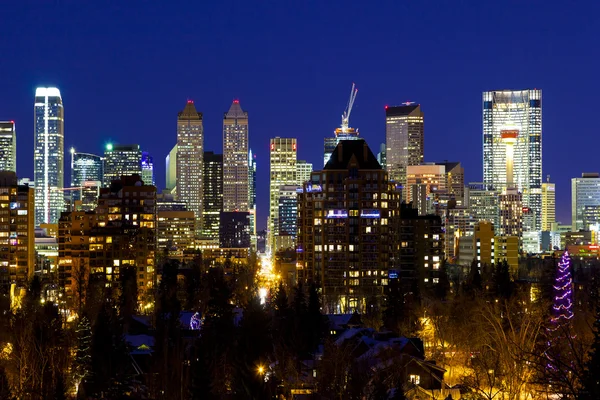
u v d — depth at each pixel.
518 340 139.25
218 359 164.62
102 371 151.88
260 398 133.75
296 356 179.50
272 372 148.38
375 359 153.50
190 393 131.38
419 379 144.75
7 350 182.88
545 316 188.88
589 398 46.53
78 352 166.12
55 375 148.88
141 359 164.50
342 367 132.75
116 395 145.62
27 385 144.75
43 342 170.25
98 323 168.00
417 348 167.50
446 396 137.25
